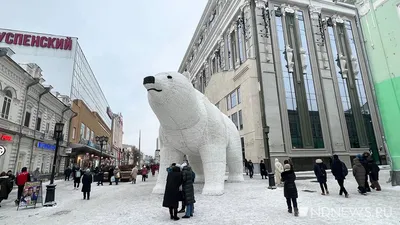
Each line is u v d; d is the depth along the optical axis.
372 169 8.23
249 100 21.44
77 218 5.61
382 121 9.43
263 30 22.88
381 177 12.93
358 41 26.84
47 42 30.58
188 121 7.34
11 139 14.85
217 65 30.88
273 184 9.13
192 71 43.06
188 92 6.93
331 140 22.33
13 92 15.02
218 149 8.12
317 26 25.19
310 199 6.79
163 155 8.43
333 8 26.48
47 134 20.33
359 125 24.06
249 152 21.05
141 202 6.89
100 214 5.74
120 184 14.87
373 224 4.32
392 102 9.07
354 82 25.31
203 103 8.23
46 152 20.59
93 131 38.19
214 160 7.95
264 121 20.55
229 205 6.15
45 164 20.50
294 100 22.12
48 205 7.70
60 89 29.52
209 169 7.90
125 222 4.90
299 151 20.83
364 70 26.16
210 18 35.03
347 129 23.42
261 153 20.05
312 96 23.03
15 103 15.33
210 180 7.82
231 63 26.94
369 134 24.41
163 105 6.71
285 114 21.23
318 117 22.73
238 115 23.53
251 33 22.92
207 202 6.54
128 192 9.68
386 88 9.29
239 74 23.30
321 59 24.38
